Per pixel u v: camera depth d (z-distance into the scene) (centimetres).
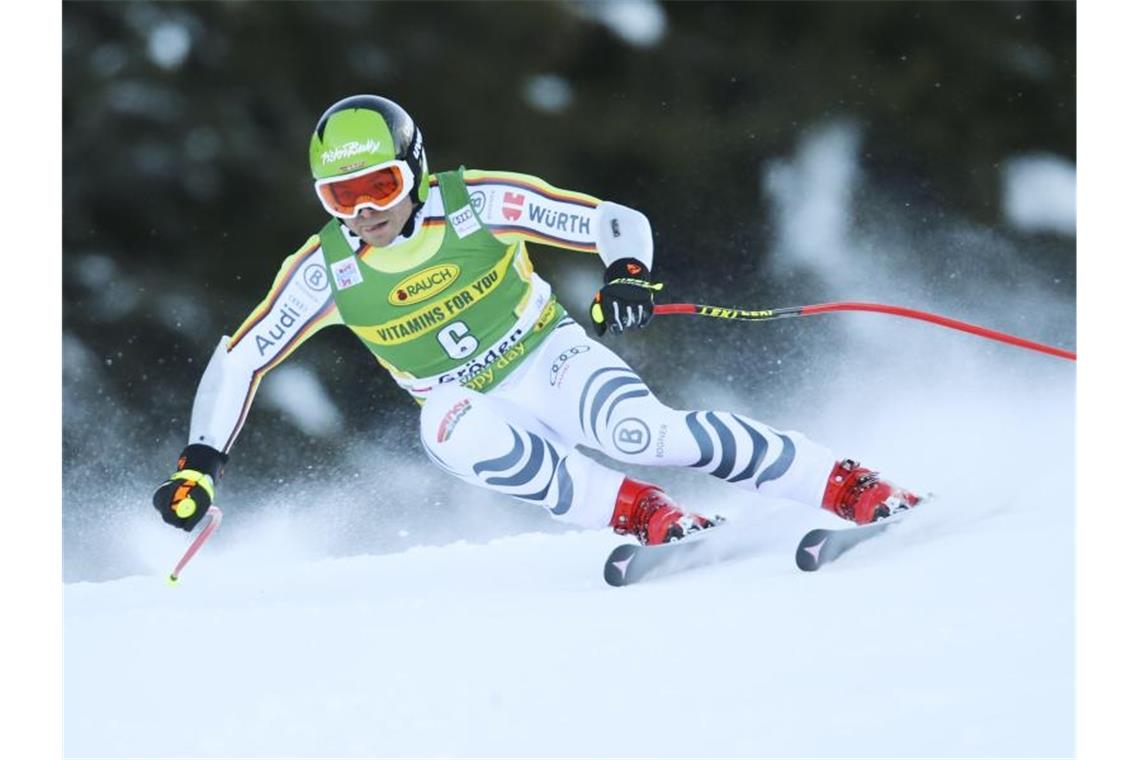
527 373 1739
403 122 1623
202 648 1464
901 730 1134
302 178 4412
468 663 1339
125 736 1252
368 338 1705
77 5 4334
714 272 4781
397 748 1177
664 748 1138
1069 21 5056
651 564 1600
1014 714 1148
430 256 1659
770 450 1666
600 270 4344
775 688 1223
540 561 1850
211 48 4400
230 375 1683
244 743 1213
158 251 4341
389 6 4538
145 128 4316
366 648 1413
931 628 1323
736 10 4928
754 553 1691
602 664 1303
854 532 1588
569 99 4762
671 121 4822
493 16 4638
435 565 1888
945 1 4994
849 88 4966
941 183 4959
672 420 1653
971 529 1659
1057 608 1350
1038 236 4978
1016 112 5022
